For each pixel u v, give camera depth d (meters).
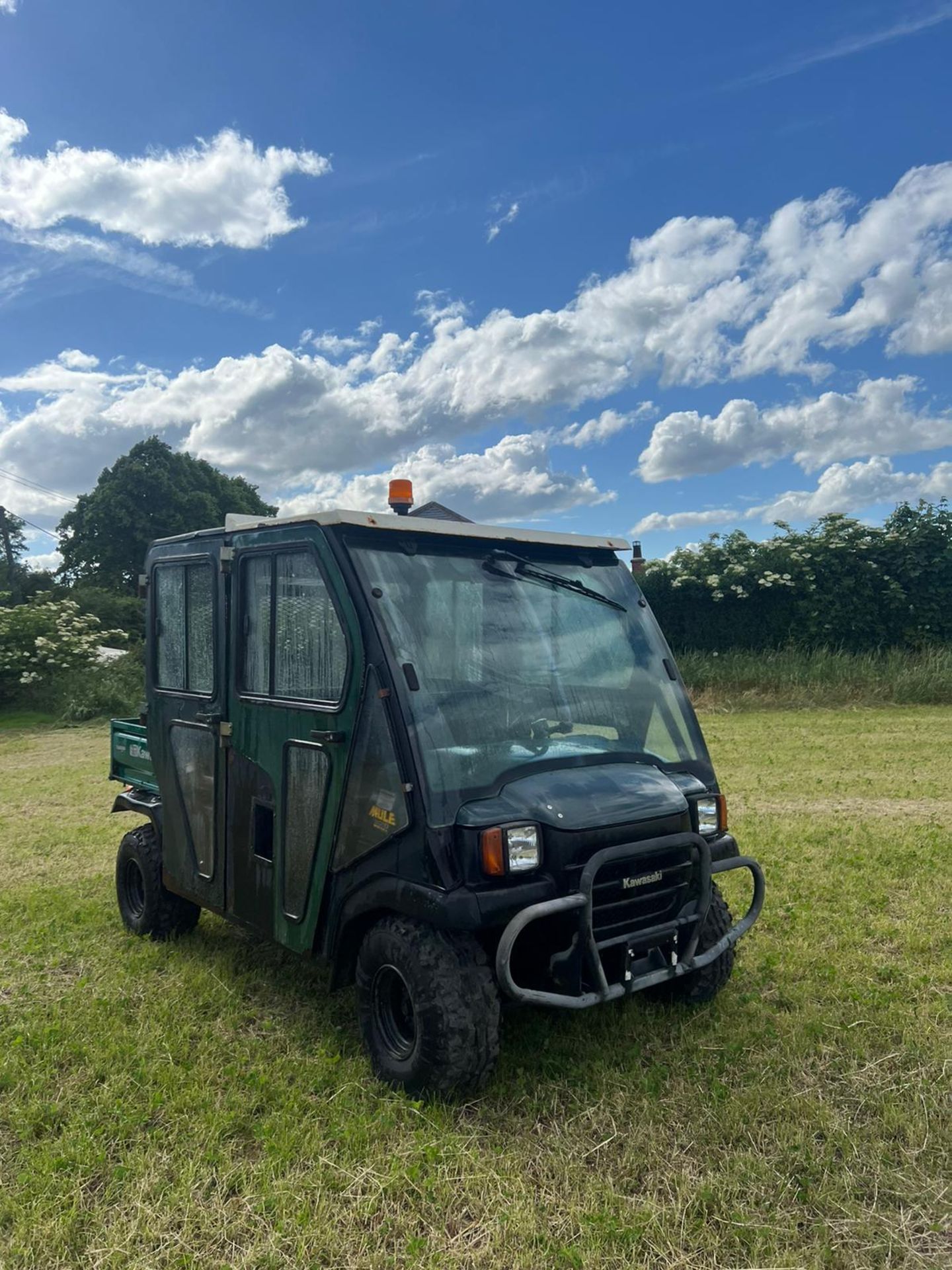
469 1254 2.73
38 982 4.86
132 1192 3.04
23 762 13.58
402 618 3.70
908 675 16.22
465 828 3.32
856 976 4.62
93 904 6.27
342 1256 2.74
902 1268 2.67
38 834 8.47
